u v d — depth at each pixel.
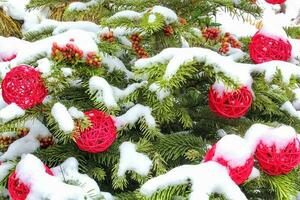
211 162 1.19
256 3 1.56
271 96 1.37
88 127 1.27
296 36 1.55
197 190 1.15
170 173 1.18
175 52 1.28
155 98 1.34
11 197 1.29
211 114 1.45
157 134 1.34
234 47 1.54
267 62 1.32
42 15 2.51
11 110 1.28
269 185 1.37
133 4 1.41
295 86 1.30
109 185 1.44
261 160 1.25
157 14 1.32
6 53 1.46
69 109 1.29
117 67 1.41
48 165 1.37
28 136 1.39
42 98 1.27
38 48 1.32
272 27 1.38
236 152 1.20
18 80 1.23
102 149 1.28
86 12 1.48
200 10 1.44
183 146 1.37
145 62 1.28
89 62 1.30
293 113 1.40
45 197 1.21
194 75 1.38
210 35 1.49
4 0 2.45
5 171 1.32
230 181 1.16
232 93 1.28
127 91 1.35
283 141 1.23
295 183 1.33
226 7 1.48
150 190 1.18
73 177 1.30
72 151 1.37
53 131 1.41
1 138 1.40
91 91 1.31
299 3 4.19
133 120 1.34
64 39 1.31
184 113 1.38
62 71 1.28
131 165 1.31
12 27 2.46
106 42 1.37
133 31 1.38
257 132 1.26
